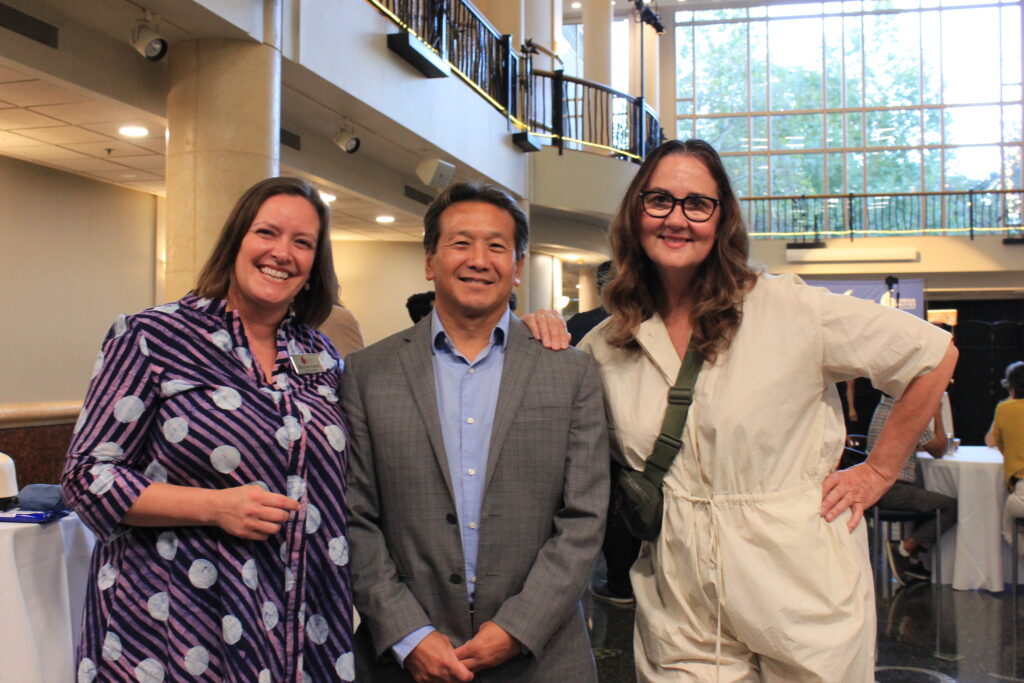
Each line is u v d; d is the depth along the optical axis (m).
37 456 6.84
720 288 1.66
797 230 17.45
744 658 1.62
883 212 17.27
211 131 4.77
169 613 1.43
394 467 1.64
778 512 1.55
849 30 19.03
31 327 7.09
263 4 4.90
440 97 7.81
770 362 1.59
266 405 1.54
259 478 1.50
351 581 1.63
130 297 8.13
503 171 9.70
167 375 1.49
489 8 11.12
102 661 1.42
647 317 1.76
